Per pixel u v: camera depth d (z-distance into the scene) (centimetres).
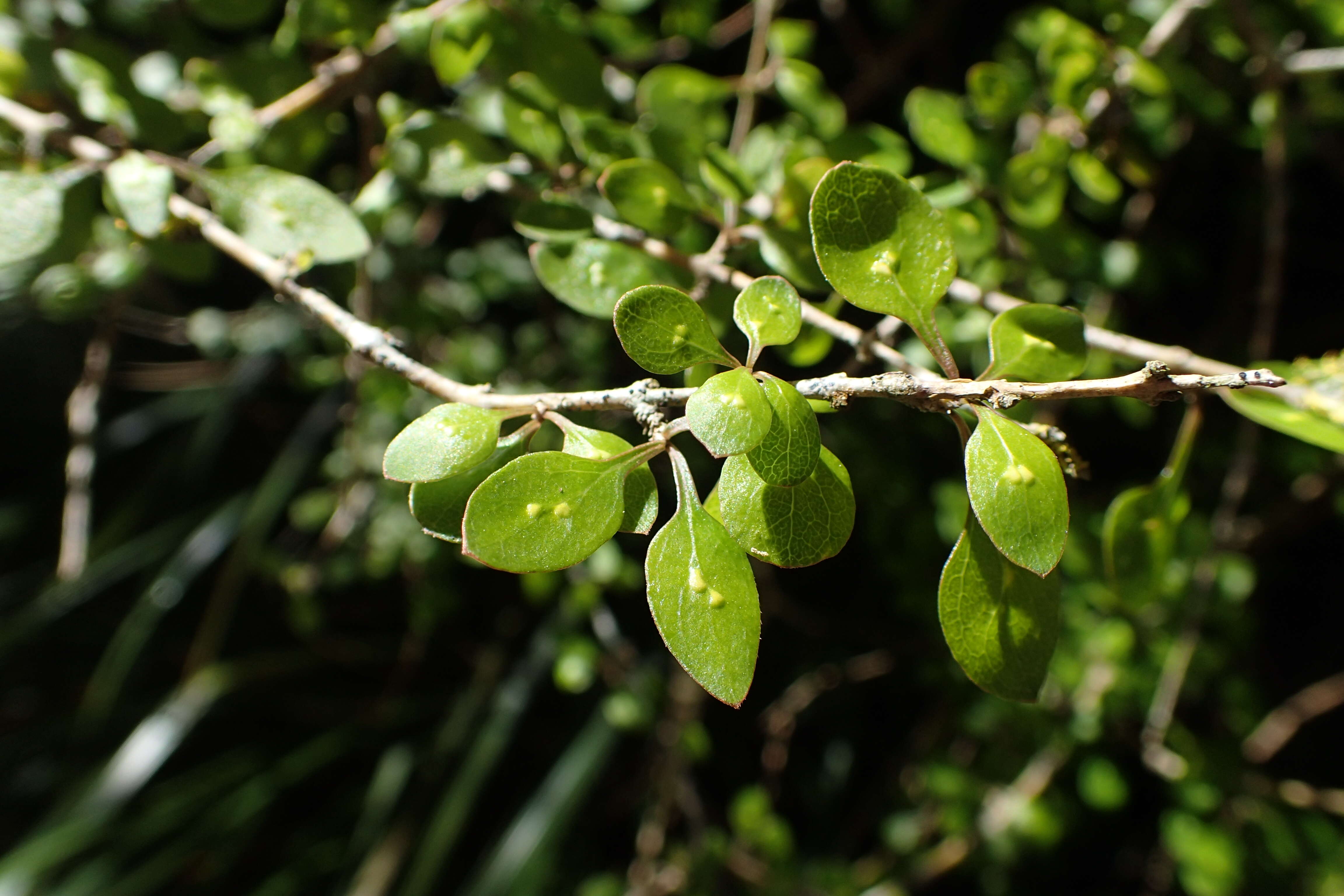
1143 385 15
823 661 48
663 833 39
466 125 22
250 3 24
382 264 34
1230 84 31
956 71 43
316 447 49
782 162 23
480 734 48
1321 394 19
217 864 50
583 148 22
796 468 16
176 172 20
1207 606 36
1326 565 50
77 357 54
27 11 27
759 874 38
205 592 57
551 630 47
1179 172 41
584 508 16
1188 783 36
